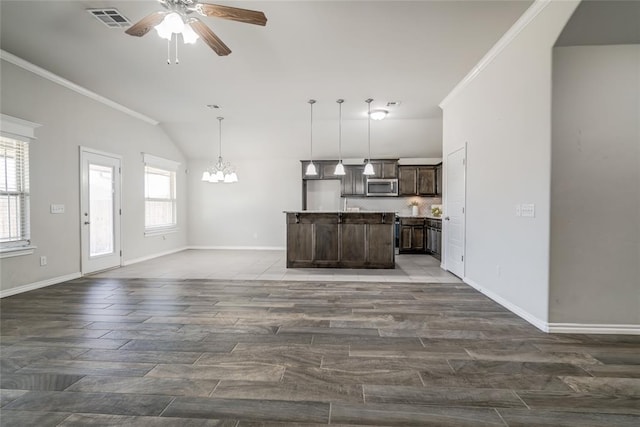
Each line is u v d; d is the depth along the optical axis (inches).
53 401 67.6
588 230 100.9
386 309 127.0
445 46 130.7
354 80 166.6
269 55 138.9
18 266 148.9
